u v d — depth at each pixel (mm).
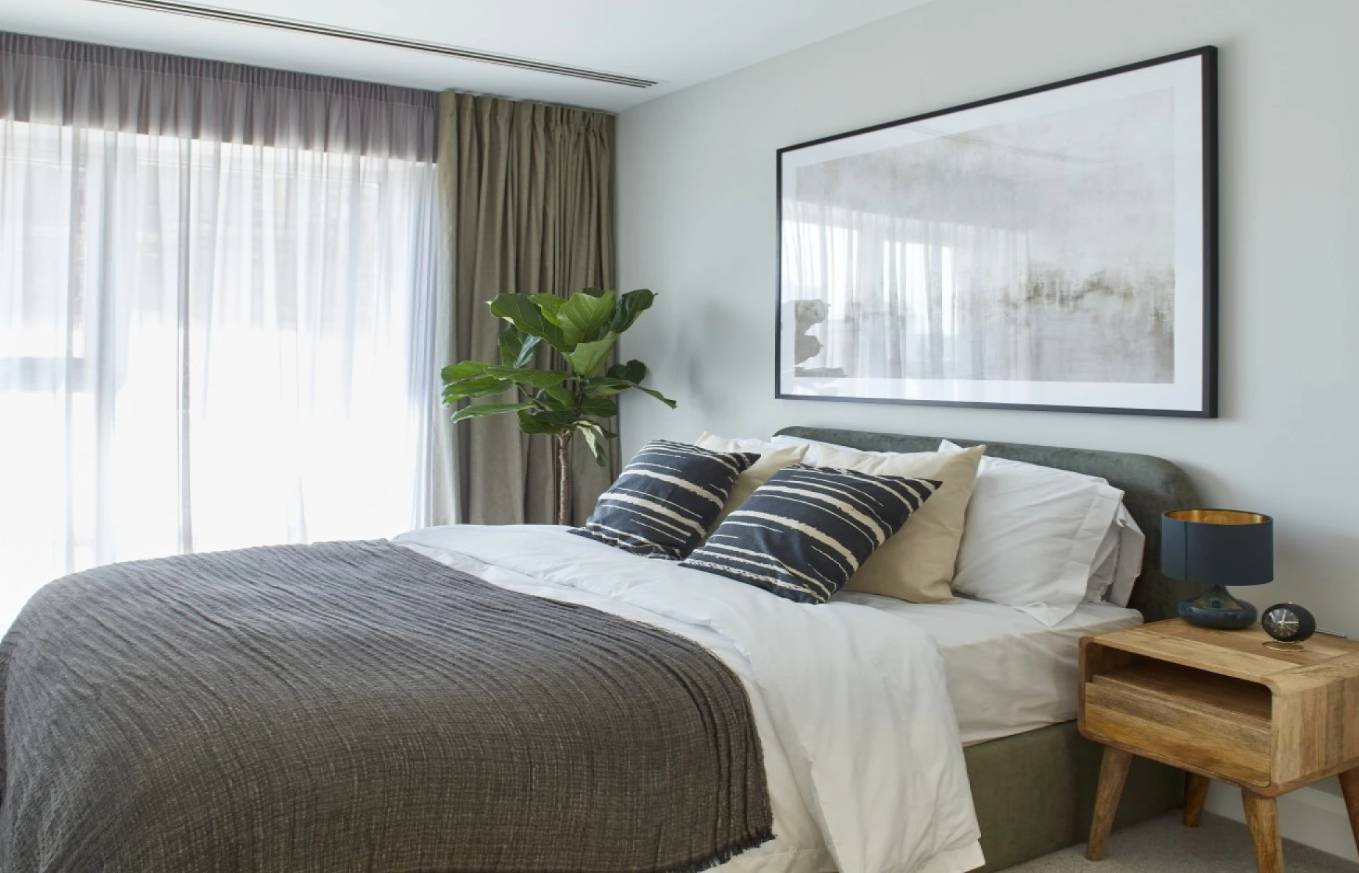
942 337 3541
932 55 3588
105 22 3809
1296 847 2672
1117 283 3035
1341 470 2613
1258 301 2760
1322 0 2621
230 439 4348
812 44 4027
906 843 2146
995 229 3363
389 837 1649
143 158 4152
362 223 4590
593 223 5039
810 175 4016
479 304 4746
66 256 4035
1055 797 2588
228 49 4113
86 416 4086
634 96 4801
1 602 4000
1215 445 2852
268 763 1624
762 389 4301
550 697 1922
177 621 2355
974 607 2770
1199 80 2828
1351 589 2602
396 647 2154
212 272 4277
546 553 3078
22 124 3955
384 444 4668
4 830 1866
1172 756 2361
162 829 1521
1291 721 2172
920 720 2248
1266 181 2736
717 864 1969
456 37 3959
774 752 2111
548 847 1794
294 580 2846
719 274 4504
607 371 4711
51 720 1889
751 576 2713
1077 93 3123
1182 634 2539
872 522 2762
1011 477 2963
